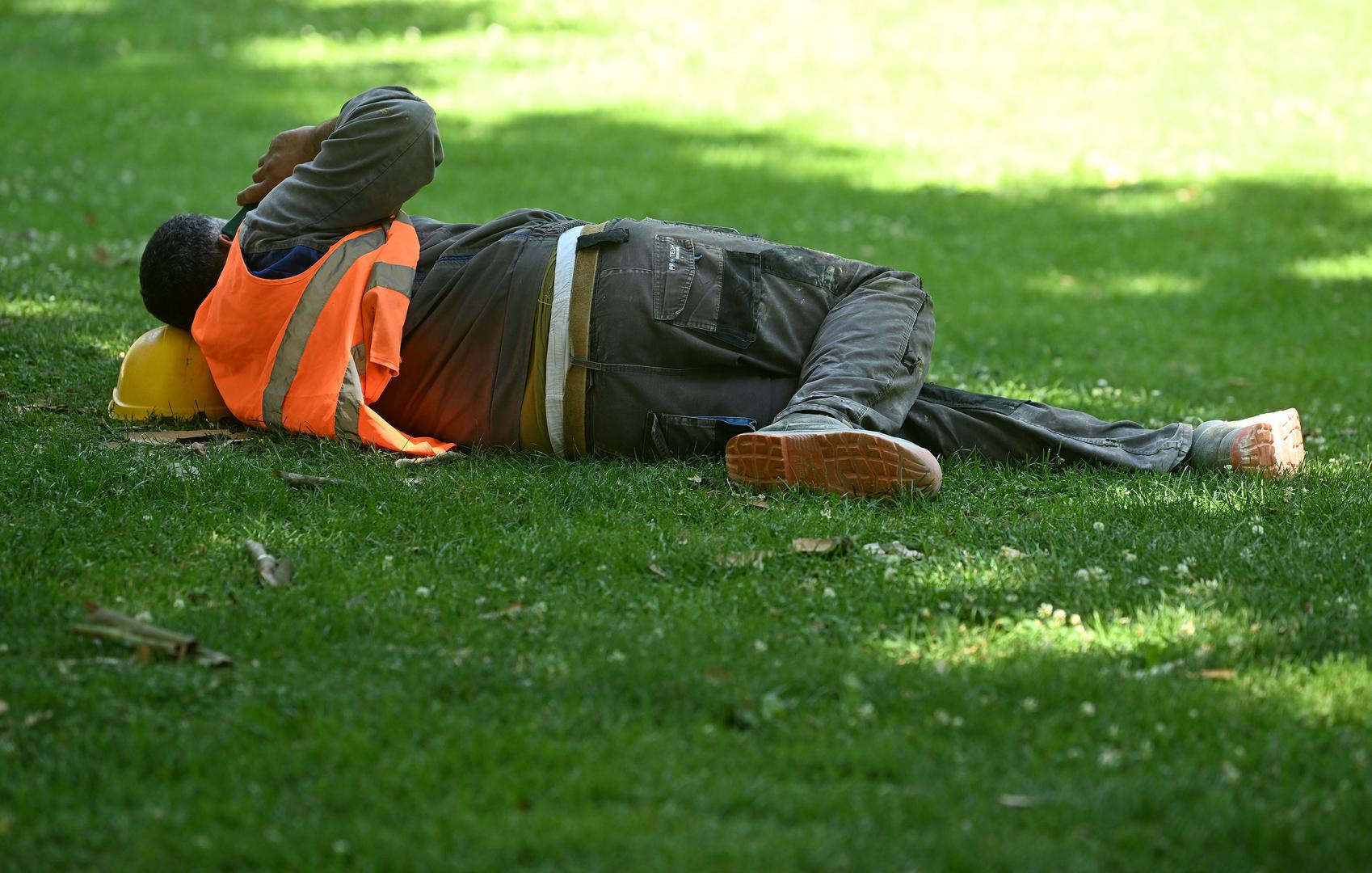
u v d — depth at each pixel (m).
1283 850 7.87
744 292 14.61
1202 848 7.90
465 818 8.01
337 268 14.60
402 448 14.62
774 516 13.16
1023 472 14.98
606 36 58.19
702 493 13.86
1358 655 10.19
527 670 9.87
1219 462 14.84
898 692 9.61
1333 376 24.06
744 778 8.51
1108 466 15.02
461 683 9.62
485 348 14.87
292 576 11.48
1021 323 28.06
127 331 19.66
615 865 7.62
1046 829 8.05
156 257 15.27
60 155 39.53
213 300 14.85
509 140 44.44
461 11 62.59
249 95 49.22
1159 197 39.19
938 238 35.66
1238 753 8.82
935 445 15.27
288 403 14.62
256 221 14.84
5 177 36.28
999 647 10.43
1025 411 15.42
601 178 40.22
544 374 14.53
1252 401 21.95
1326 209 37.75
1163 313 29.52
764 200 38.47
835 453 13.49
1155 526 13.09
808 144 44.56
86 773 8.48
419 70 53.72
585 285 14.44
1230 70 50.31
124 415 15.62
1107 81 49.97
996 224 36.94
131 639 10.07
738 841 7.84
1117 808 8.23
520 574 11.76
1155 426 19.03
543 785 8.41
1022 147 44.06
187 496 13.08
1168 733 9.06
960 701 9.48
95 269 24.91
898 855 7.70
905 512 13.44
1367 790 8.43
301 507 13.08
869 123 46.84
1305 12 55.38
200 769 8.60
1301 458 15.00
